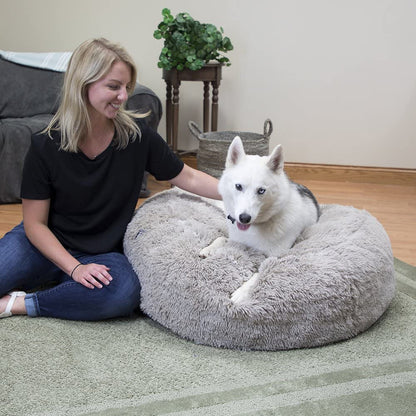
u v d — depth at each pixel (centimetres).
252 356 149
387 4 341
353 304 154
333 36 354
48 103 352
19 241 172
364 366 143
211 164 310
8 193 303
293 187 188
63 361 142
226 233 198
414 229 278
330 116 371
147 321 168
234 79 374
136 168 176
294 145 382
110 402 125
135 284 166
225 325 149
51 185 167
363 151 374
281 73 368
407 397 129
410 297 192
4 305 164
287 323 149
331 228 183
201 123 390
